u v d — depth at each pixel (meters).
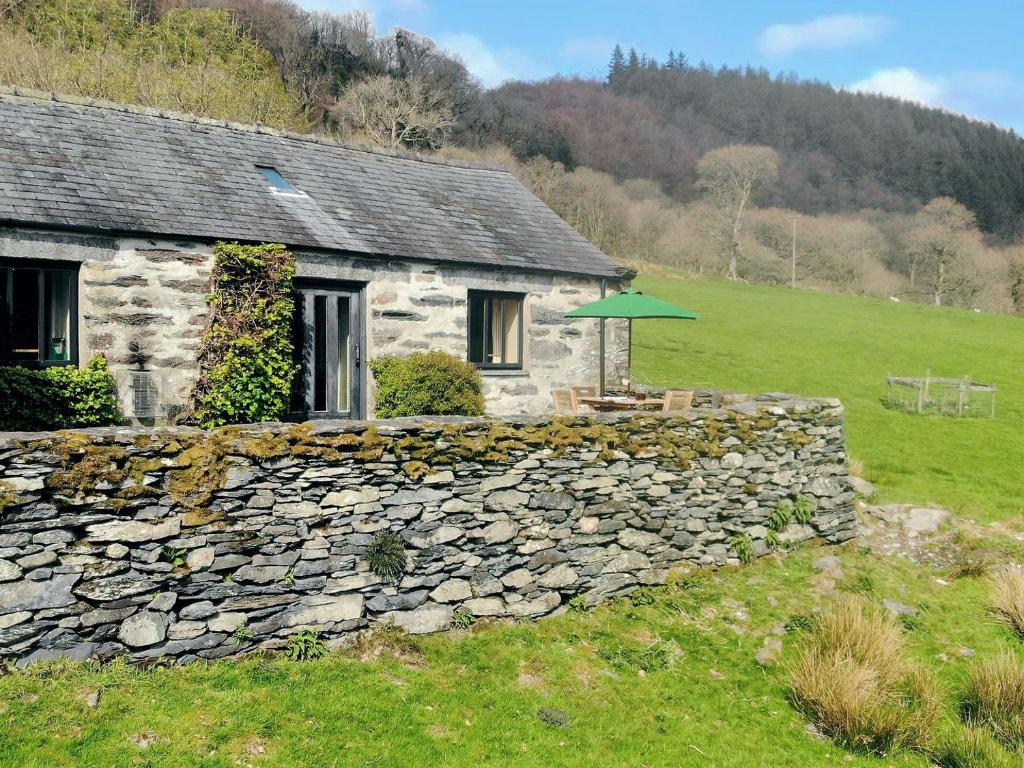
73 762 5.05
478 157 51.97
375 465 7.33
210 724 5.67
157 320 10.40
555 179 56.09
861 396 22.22
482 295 13.78
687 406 12.47
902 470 14.98
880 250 62.62
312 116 44.03
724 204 59.81
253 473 6.71
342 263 11.88
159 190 11.18
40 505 5.82
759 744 6.89
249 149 13.40
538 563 8.35
